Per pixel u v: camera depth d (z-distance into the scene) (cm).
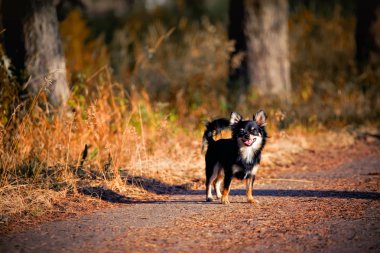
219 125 1134
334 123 1864
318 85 2194
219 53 2056
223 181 1148
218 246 799
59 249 793
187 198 1121
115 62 2234
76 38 2364
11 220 941
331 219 923
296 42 2522
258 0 2102
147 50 1927
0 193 1039
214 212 996
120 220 945
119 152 1288
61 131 1280
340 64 2425
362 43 2400
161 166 1307
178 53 2309
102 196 1095
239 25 2123
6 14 1423
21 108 1335
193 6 3862
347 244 795
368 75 2191
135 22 3338
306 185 1218
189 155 1423
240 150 1053
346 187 1180
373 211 968
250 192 1077
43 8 1423
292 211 986
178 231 875
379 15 2353
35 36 1412
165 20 3616
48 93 1354
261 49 2116
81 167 1212
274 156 1486
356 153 1592
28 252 783
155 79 1948
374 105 2014
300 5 3070
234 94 1994
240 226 898
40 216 970
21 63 1417
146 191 1158
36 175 1118
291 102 1970
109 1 4097
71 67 1825
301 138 1672
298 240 818
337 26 2667
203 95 1930
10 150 1173
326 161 1492
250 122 1073
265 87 2120
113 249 790
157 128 1452
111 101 1498
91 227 903
